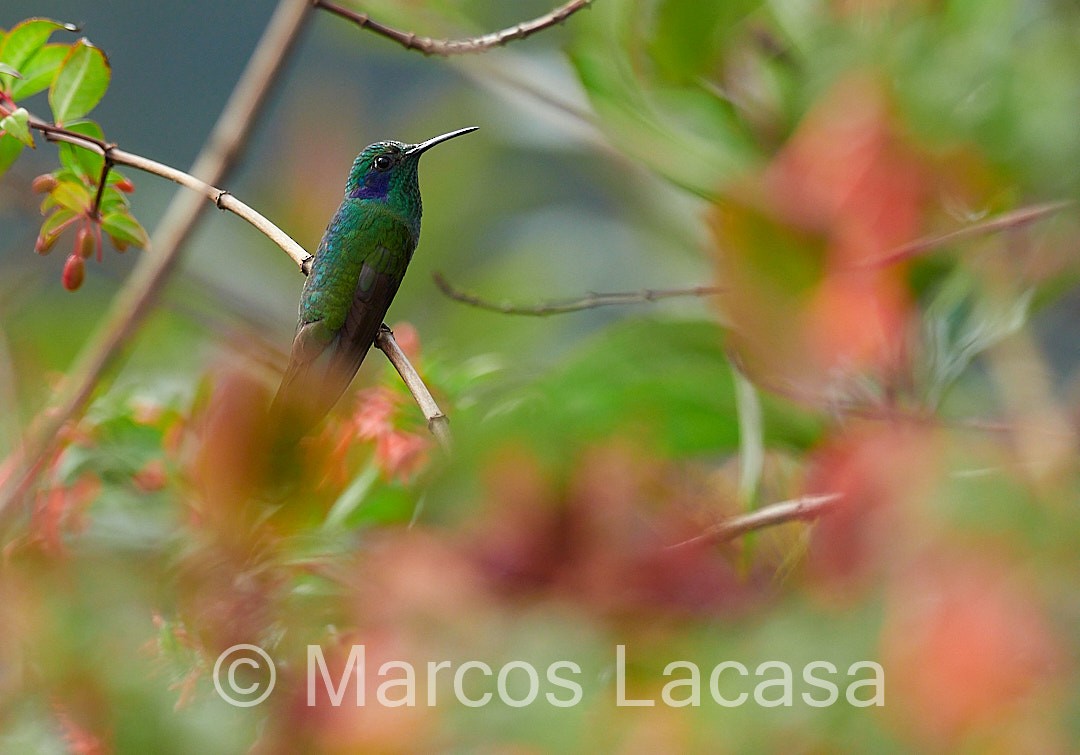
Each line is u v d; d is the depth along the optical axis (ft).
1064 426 12.41
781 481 12.60
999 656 12.21
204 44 20.42
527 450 12.44
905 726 12.23
